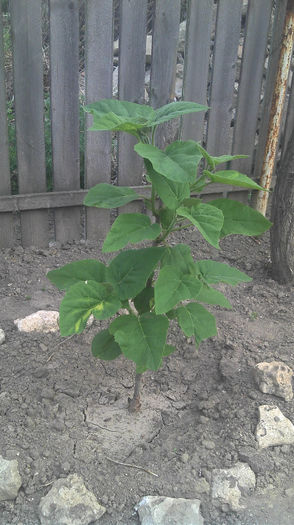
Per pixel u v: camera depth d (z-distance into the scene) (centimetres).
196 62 152
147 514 78
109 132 151
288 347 115
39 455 87
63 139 147
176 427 99
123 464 89
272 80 165
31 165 146
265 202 172
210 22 149
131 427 99
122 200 81
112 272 80
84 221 167
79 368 108
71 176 151
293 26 147
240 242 167
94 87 145
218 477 84
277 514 80
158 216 82
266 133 172
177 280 76
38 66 136
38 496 82
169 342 116
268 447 90
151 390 108
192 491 83
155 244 84
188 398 106
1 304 129
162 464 89
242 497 82
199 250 161
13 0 128
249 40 156
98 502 81
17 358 108
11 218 150
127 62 145
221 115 163
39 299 132
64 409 99
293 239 136
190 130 161
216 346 116
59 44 136
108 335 89
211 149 167
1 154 141
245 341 116
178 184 72
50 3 132
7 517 79
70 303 75
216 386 106
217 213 72
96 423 99
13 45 132
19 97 137
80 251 155
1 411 95
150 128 75
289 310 130
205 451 90
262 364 104
